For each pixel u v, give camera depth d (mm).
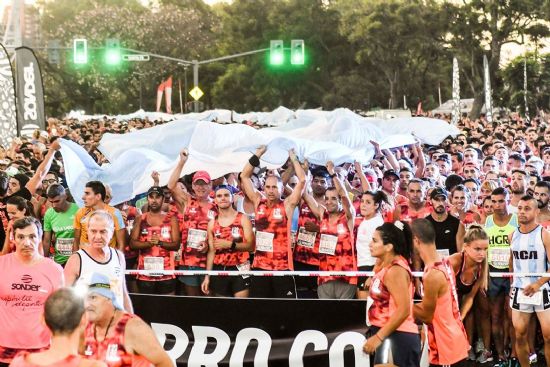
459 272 10094
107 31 95750
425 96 96312
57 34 96938
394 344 8211
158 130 15805
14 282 8492
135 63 96375
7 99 23969
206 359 9602
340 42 94625
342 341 9422
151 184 13469
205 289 11672
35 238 8516
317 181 13172
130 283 12055
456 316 8453
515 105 80188
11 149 22109
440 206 11312
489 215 11898
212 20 108188
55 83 101188
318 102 96812
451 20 78188
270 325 9531
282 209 11625
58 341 5637
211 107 107812
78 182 13031
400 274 8125
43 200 12859
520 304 10414
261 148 12156
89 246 8164
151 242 11781
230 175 15672
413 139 19562
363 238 11562
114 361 6621
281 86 95312
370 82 92688
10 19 49906
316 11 93938
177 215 12477
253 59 95438
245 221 11609
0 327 8508
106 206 11367
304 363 9484
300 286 13086
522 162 17406
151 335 6672
